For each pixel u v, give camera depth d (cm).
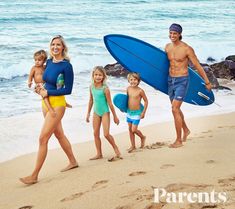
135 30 2573
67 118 898
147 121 893
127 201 370
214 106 1061
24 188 499
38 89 523
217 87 1381
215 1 4697
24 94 1148
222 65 1723
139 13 3366
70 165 561
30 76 614
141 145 679
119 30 2548
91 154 657
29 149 695
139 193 384
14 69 1508
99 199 394
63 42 525
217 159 489
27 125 835
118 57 734
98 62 1766
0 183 532
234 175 407
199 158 505
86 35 2336
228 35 2594
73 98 1116
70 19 2911
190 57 618
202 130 786
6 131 789
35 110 967
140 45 710
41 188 481
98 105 607
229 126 802
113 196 394
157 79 685
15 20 2770
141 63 706
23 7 3353
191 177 412
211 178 401
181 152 555
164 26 2784
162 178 425
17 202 441
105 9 3497
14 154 667
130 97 657
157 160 521
